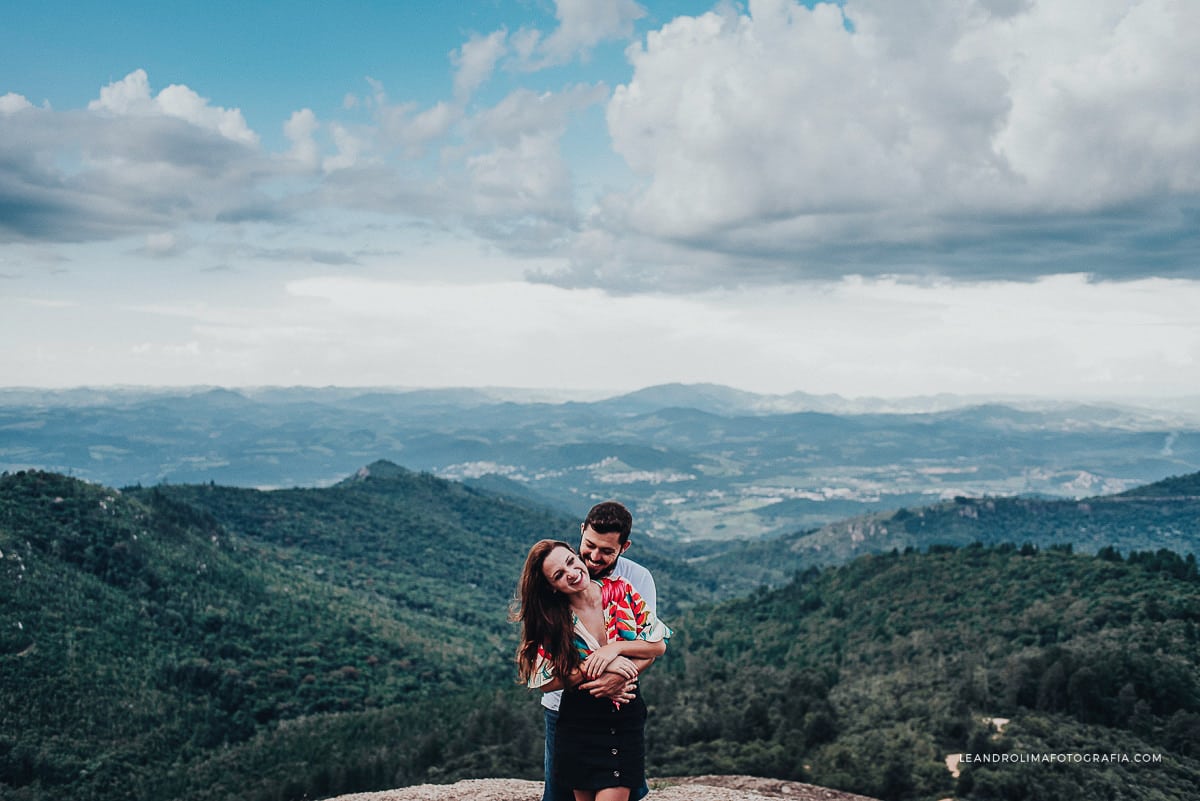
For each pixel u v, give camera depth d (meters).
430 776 72.75
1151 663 64.94
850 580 161.38
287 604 178.12
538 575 7.91
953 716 60.88
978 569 140.88
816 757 59.03
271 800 82.62
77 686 117.94
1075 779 46.66
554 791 8.23
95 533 166.88
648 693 89.38
